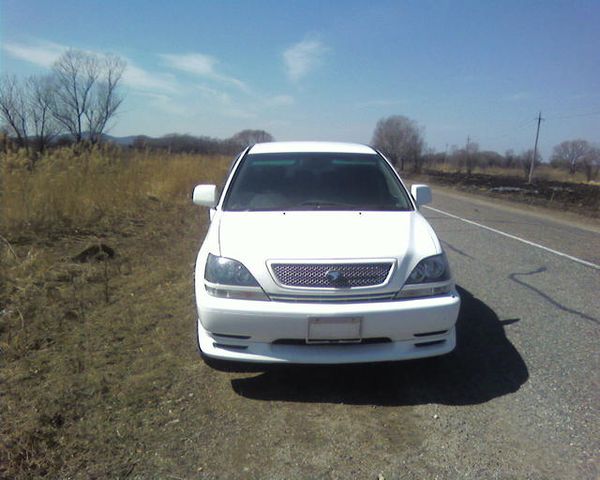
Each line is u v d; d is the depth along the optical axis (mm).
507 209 15156
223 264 3143
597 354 3854
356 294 3021
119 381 3260
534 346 4000
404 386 3352
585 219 13141
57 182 7855
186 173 13758
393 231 3443
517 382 3400
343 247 3162
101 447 2596
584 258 7414
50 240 6809
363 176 4402
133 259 6230
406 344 3121
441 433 2807
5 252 5656
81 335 3926
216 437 2734
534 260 7211
